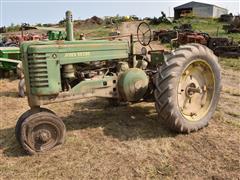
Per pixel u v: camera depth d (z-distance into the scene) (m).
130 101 4.68
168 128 4.52
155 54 5.04
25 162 3.64
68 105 6.05
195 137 4.26
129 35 5.00
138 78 4.57
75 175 3.33
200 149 3.88
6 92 7.57
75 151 3.89
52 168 3.48
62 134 3.97
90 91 4.32
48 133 3.87
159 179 3.23
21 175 3.36
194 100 4.54
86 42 4.23
